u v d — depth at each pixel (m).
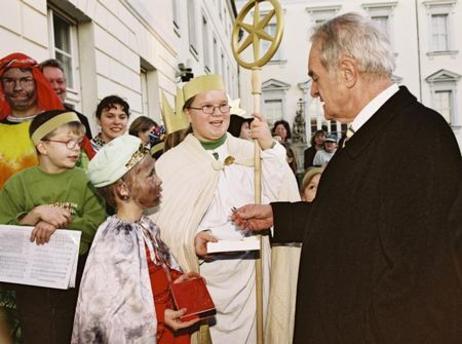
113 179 1.90
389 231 1.42
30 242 2.02
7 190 2.18
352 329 1.47
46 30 4.40
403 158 1.45
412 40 26.66
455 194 1.37
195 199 2.34
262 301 2.39
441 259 1.34
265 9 18.34
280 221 2.14
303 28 26.95
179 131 2.88
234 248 2.21
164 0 9.43
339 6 26.81
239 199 2.44
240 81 29.39
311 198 2.99
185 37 11.78
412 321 1.36
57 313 2.15
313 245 1.61
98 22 5.71
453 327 1.34
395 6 26.72
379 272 1.43
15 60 2.53
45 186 2.17
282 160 2.46
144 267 1.85
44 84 2.62
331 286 1.53
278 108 27.12
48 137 2.13
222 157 2.50
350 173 1.56
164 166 2.45
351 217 1.52
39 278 2.00
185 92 2.47
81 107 5.57
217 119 2.41
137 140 1.97
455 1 26.27
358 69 1.56
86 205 2.22
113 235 1.86
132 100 7.03
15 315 2.28
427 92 26.61
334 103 1.63
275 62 26.97
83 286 1.78
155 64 8.49
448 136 1.46
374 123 1.55
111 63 6.14
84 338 1.76
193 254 2.24
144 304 1.78
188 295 1.96
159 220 2.30
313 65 1.64
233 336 2.40
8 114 2.56
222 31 21.20
